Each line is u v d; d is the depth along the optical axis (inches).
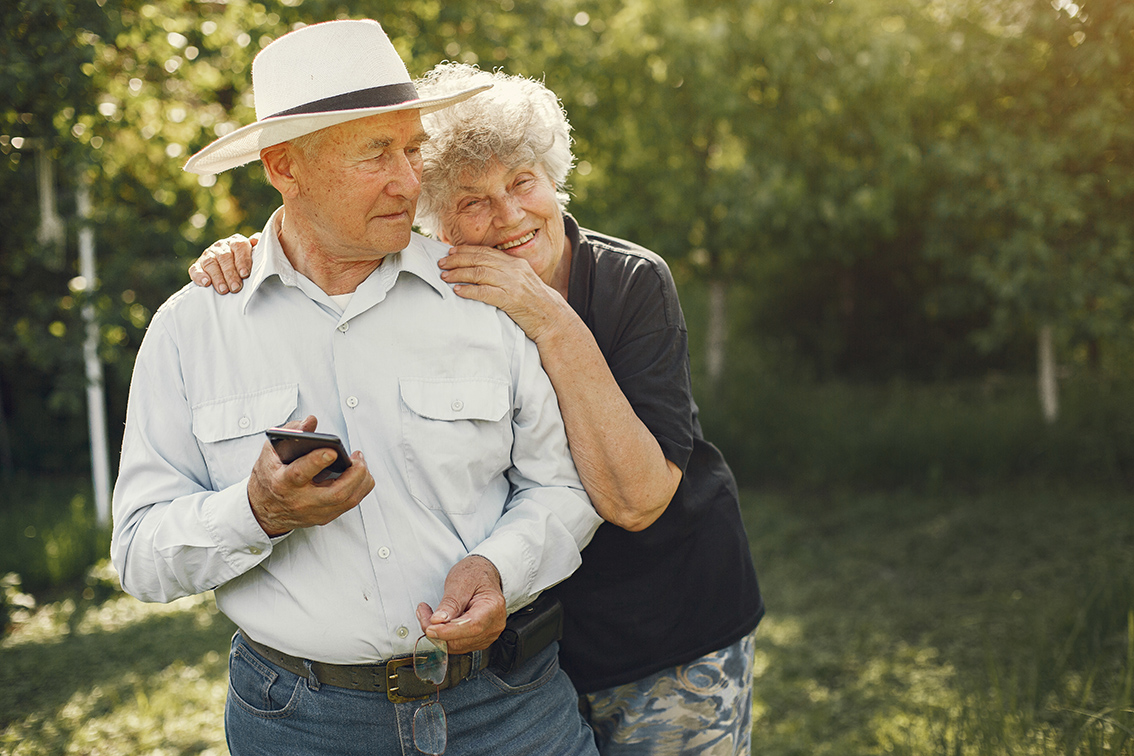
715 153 257.3
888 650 150.8
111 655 160.6
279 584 57.1
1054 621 145.9
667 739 73.6
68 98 188.5
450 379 58.6
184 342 58.8
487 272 61.0
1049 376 241.8
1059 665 121.3
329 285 58.7
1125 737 95.0
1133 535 186.2
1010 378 302.7
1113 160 219.6
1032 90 221.3
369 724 58.1
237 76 198.4
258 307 58.7
